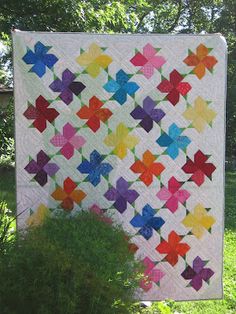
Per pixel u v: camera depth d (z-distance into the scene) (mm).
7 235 3939
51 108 4434
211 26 29125
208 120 4586
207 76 4562
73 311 3186
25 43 4387
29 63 4398
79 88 4441
